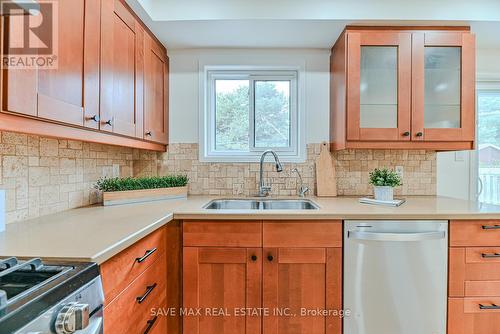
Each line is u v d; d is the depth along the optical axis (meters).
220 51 2.30
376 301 1.52
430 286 1.52
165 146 2.32
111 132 1.43
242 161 2.32
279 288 1.54
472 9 1.84
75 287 0.68
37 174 1.36
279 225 1.54
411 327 1.52
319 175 2.27
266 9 1.84
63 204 1.55
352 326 1.54
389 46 1.91
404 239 1.49
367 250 1.52
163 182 2.03
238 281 1.55
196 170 2.33
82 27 1.18
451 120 1.95
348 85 1.91
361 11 1.84
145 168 2.34
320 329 1.54
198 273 1.55
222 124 2.43
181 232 1.55
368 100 1.95
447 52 1.94
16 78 0.86
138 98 1.74
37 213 1.36
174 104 2.33
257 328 1.55
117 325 0.96
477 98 2.38
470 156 2.35
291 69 2.36
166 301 1.53
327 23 1.88
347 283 1.53
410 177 2.29
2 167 1.17
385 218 1.52
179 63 2.32
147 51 1.88
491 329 1.51
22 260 0.79
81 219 1.33
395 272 1.52
